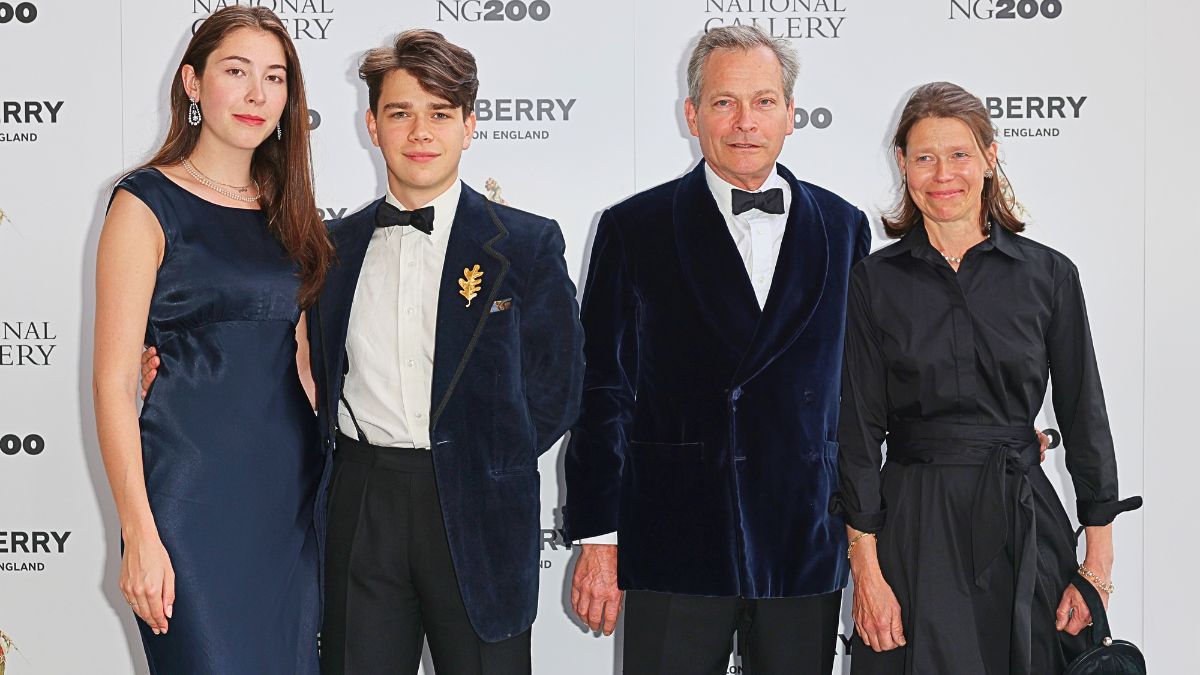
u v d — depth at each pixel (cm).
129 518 184
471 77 207
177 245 192
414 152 203
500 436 202
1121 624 280
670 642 214
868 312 213
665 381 215
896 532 208
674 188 226
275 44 200
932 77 278
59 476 279
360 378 206
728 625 215
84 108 275
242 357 195
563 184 279
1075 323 211
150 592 183
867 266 215
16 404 278
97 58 275
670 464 214
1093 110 277
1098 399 211
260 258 200
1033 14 276
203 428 191
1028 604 198
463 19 277
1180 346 279
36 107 275
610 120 278
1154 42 276
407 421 202
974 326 205
